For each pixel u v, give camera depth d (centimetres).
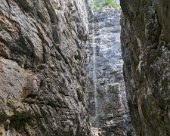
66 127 980
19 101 724
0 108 649
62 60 1009
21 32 754
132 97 895
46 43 879
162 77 503
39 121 819
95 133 1562
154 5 524
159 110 537
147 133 670
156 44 533
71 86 1064
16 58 735
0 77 664
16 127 721
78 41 1277
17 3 767
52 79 905
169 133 516
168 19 449
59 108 944
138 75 670
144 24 601
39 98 820
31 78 779
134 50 758
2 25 702
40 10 869
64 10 1113
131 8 691
